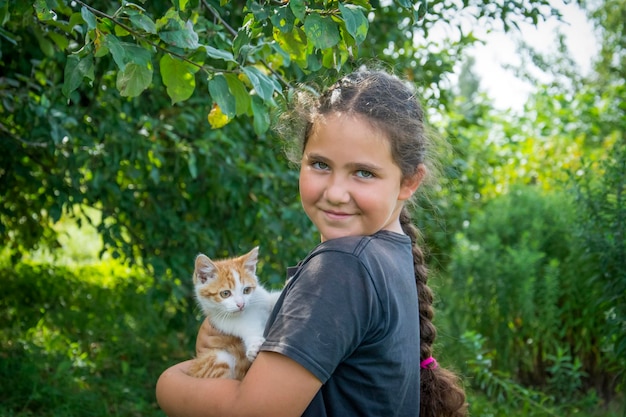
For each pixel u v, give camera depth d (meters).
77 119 3.96
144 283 6.66
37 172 4.68
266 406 1.24
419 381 1.48
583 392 5.02
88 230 9.17
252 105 1.97
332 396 1.30
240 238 4.64
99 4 3.37
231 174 4.23
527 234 5.43
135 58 1.69
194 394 1.38
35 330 5.51
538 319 5.01
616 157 4.54
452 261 5.62
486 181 7.10
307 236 4.48
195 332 4.78
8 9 2.26
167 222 4.47
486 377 4.60
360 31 1.58
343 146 1.37
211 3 2.83
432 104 4.37
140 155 4.05
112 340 5.56
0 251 6.45
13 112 3.73
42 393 4.32
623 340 3.91
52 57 3.60
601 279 4.51
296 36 1.86
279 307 1.41
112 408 4.41
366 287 1.27
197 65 1.84
